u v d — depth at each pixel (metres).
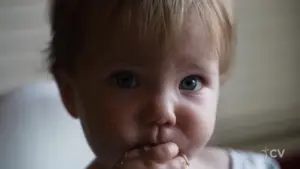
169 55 0.58
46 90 0.96
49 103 0.95
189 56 0.59
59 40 0.67
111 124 0.60
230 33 0.67
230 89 1.50
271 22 1.50
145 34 0.58
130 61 0.59
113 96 0.60
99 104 0.61
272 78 1.54
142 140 0.59
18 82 1.39
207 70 0.61
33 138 0.92
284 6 1.51
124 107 0.59
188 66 0.59
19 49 1.38
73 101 0.68
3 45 1.38
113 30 0.59
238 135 1.51
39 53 1.38
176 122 0.60
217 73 0.64
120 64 0.59
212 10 0.62
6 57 1.38
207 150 0.86
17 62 1.39
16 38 1.38
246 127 1.52
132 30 0.58
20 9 1.37
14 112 0.92
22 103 0.93
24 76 1.39
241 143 1.50
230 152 0.87
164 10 0.58
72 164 0.94
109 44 0.59
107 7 0.60
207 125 0.61
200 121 0.60
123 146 0.60
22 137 0.92
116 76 0.60
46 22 1.34
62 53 0.67
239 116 1.52
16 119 0.92
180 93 0.60
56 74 0.70
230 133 1.50
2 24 1.37
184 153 0.60
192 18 0.59
